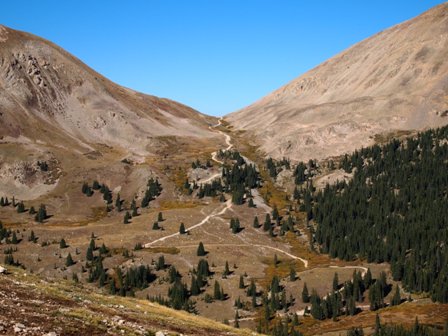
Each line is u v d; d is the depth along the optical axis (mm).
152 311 52281
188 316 57188
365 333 118000
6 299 37125
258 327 124188
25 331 30016
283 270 173125
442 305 140250
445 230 182125
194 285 151625
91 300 47719
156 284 157000
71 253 176000
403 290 155625
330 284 156250
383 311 139250
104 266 167125
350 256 185750
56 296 43062
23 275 51438
